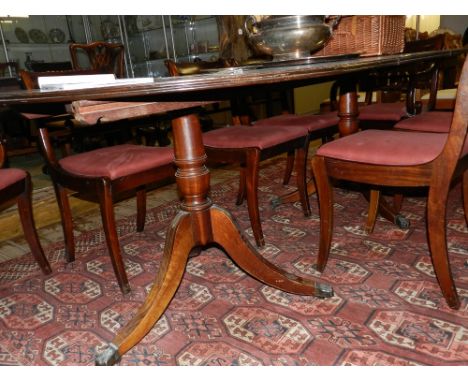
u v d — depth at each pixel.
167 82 0.80
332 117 2.04
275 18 1.43
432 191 1.07
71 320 1.25
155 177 1.39
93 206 2.37
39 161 3.82
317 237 1.70
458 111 0.96
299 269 1.44
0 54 3.93
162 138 3.41
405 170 1.09
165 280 1.14
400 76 2.37
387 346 1.02
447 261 1.11
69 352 1.10
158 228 1.94
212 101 1.05
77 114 0.77
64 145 2.96
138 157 1.37
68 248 1.62
